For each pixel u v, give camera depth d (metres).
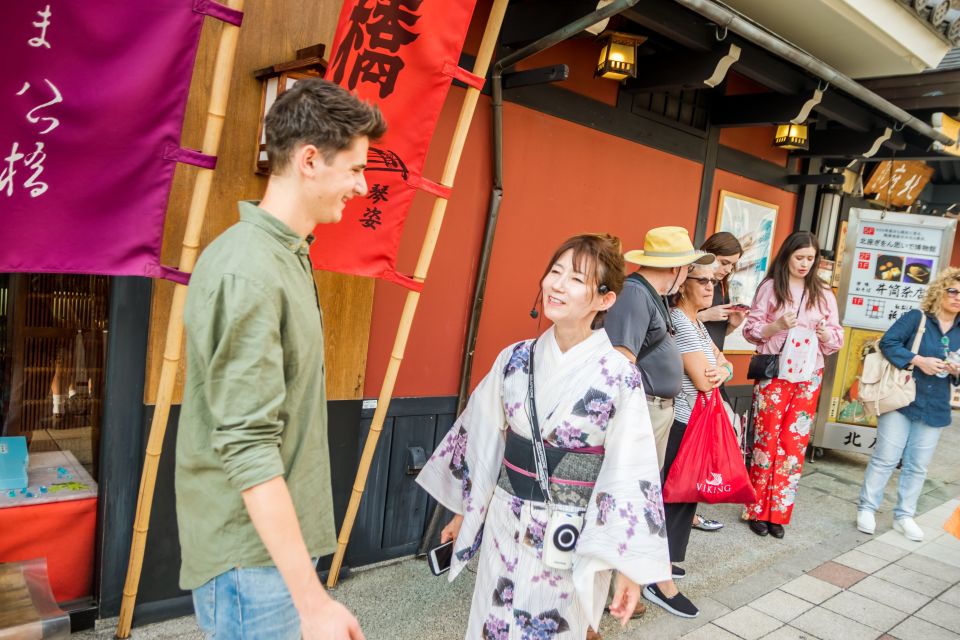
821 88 4.11
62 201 1.77
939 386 4.11
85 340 2.42
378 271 2.41
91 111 1.75
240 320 1.19
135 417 2.36
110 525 2.36
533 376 1.93
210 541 1.32
